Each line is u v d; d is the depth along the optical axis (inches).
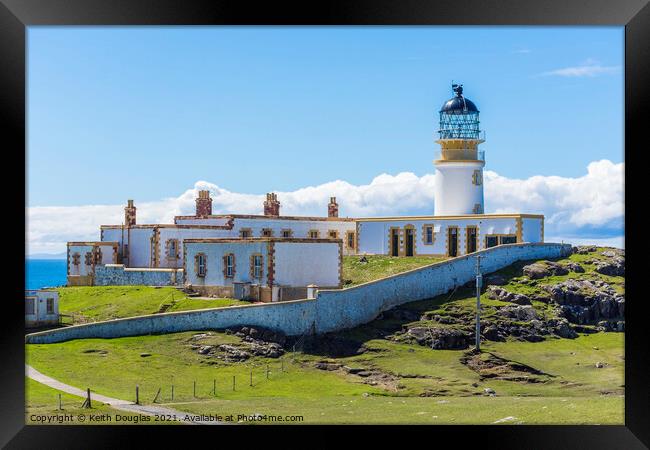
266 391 2250.2
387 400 2177.7
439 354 2719.0
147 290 3228.3
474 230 3560.5
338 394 2263.8
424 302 3075.8
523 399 2190.0
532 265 3351.4
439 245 3629.4
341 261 3034.0
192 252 3147.1
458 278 3211.1
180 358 2436.0
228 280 3034.0
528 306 3041.3
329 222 3843.5
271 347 2583.7
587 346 2891.2
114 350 2425.0
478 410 1945.1
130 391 2117.4
